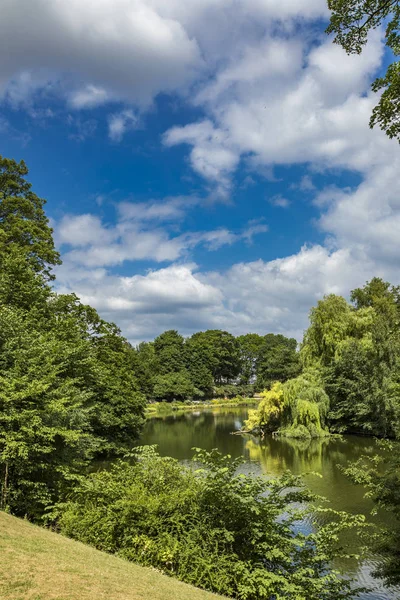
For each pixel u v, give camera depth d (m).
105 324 35.22
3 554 6.16
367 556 12.48
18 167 31.44
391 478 10.90
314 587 7.95
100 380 24.91
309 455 29.89
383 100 8.31
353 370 41.12
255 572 8.02
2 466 11.80
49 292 24.47
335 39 8.97
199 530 9.01
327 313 47.28
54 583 5.48
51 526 11.25
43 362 13.84
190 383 96.31
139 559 8.95
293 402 40.81
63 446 13.86
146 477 10.80
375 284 58.88
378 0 8.12
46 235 30.31
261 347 112.38
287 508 9.65
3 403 11.67
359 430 41.47
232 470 9.90
